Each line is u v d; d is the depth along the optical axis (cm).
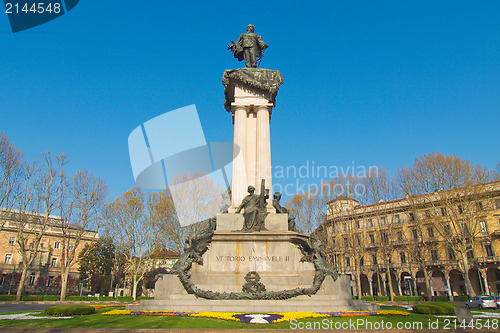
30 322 1189
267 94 2048
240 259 1557
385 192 4375
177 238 3447
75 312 1396
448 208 3947
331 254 4325
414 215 4781
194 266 1541
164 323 1086
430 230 5062
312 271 1540
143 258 4703
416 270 5181
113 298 5025
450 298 4412
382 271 5403
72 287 6450
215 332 971
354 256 4297
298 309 1341
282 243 1589
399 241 5209
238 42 2255
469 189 3738
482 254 4797
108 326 1050
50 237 6456
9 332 1000
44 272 6234
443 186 3847
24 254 4097
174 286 1471
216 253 1570
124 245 4334
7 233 5997
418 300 4334
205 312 1268
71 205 4194
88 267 5962
